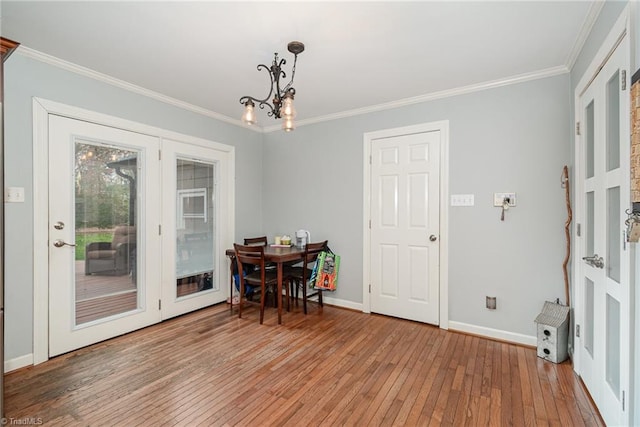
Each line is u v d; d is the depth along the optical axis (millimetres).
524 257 2689
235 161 4012
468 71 2605
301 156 4039
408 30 2018
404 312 3287
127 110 2887
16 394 1935
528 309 2670
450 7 1786
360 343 2693
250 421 1700
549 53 2305
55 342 2422
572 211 2438
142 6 1771
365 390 1988
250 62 2459
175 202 3326
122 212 2883
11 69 2193
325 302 3830
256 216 4328
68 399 1885
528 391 1973
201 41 2154
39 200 2324
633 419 1364
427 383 2066
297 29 2008
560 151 2549
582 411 1785
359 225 3586
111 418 1718
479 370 2236
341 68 2555
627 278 1398
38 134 2318
